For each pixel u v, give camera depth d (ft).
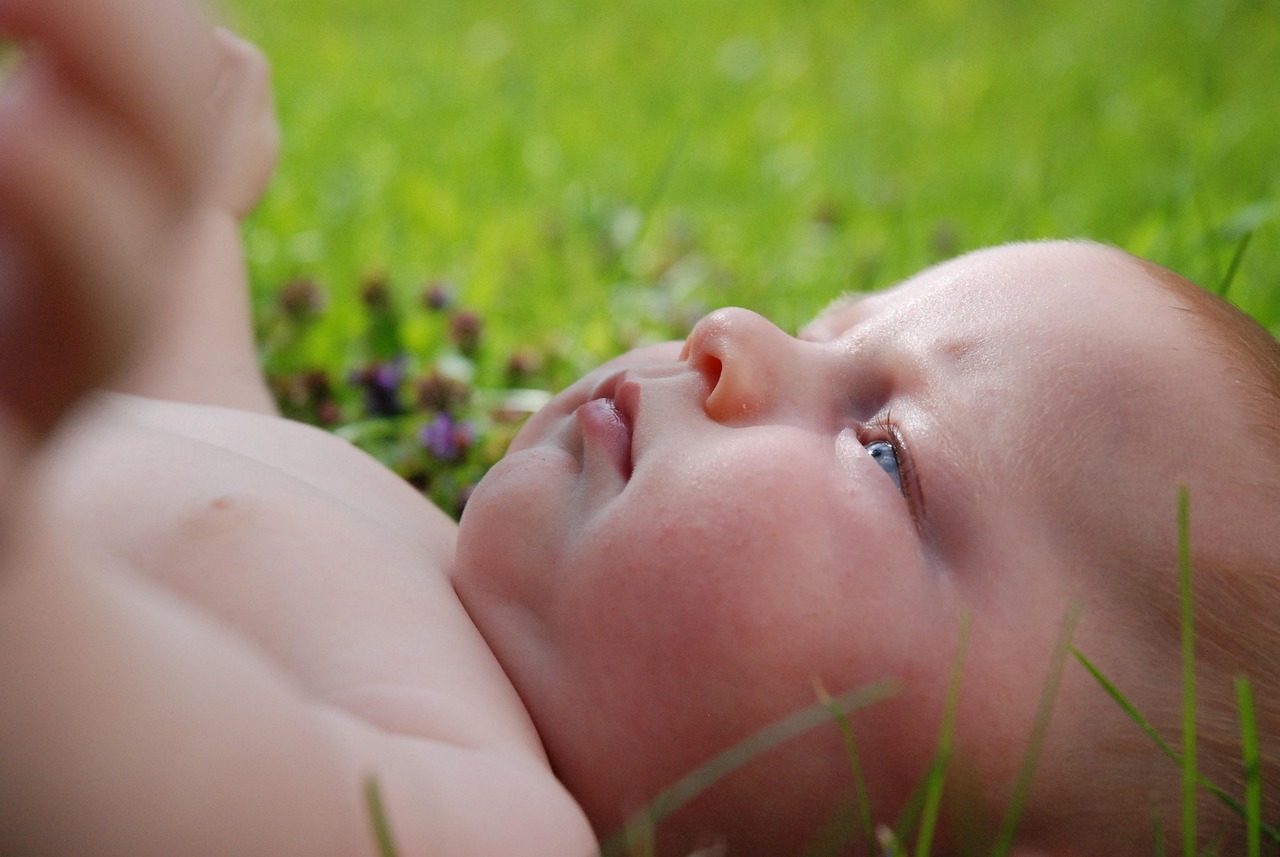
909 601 1.09
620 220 2.23
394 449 1.51
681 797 1.07
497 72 3.48
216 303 1.36
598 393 1.21
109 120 0.67
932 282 1.22
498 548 1.14
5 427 0.70
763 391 1.15
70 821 0.87
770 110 3.32
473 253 2.09
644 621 1.09
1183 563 1.07
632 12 4.45
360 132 2.74
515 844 1.00
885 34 4.30
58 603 0.86
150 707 0.88
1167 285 1.20
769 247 2.28
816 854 1.09
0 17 0.65
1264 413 1.13
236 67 1.42
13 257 0.67
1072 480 1.11
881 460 1.14
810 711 1.08
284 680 0.93
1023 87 3.63
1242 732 1.09
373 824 0.94
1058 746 1.09
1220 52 3.95
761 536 1.09
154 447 1.13
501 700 1.07
